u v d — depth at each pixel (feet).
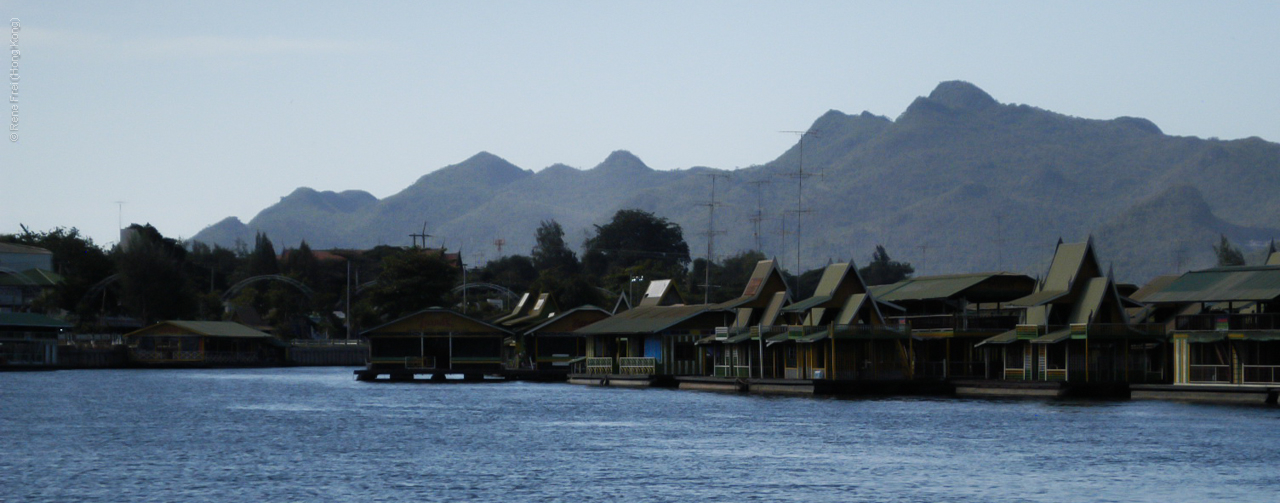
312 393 440.45
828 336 382.83
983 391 378.94
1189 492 191.21
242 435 272.10
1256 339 324.60
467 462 224.74
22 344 654.12
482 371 551.18
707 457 229.25
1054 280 385.91
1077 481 200.75
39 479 205.36
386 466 219.82
